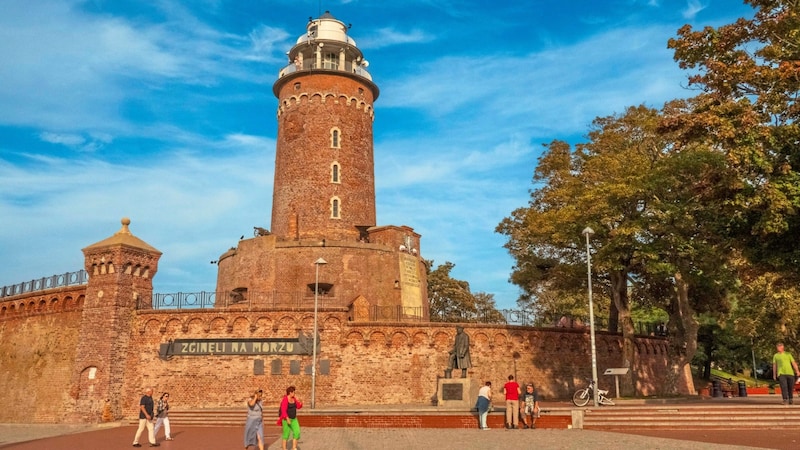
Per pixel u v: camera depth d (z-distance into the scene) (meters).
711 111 24.86
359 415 27.84
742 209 25.12
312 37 53.09
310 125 50.88
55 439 27.39
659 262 35.69
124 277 38.16
